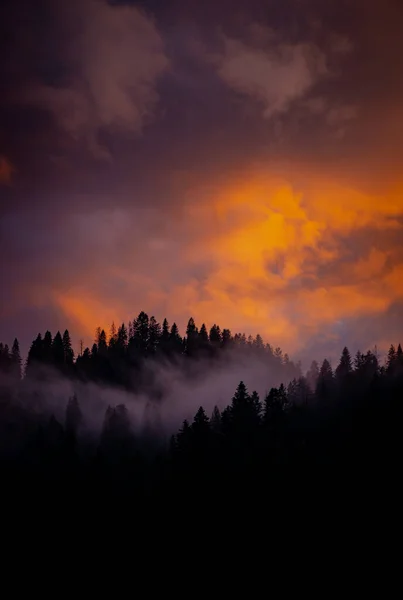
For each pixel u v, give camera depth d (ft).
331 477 352.90
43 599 341.21
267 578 304.50
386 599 275.59
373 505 327.47
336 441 382.42
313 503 337.72
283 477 360.69
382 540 305.32
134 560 349.41
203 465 383.65
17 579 354.54
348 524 319.27
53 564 361.10
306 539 317.42
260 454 381.60
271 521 334.44
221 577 315.58
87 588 342.44
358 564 295.69
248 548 324.39
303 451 376.89
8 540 378.94
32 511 400.47
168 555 341.62
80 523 386.11
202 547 336.08
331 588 287.89
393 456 358.84
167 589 323.37
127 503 392.06
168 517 363.35
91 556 361.51
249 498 353.10
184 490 373.40
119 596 331.16
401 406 401.29
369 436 380.37
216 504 357.00
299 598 289.12
